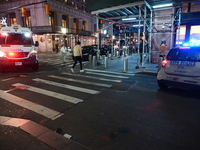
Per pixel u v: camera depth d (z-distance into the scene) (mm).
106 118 3805
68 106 4539
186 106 4477
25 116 3934
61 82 7230
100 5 11812
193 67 4938
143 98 5137
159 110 4223
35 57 9758
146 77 8273
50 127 3428
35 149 2654
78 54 9539
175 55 5453
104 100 4996
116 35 35562
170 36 11438
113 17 14828
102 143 2852
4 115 3990
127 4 10641
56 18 35812
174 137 3004
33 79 7773
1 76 8383
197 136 3033
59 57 21266
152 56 13109
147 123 3545
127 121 3645
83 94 5578
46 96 5363
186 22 11094
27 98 5168
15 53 8914
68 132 3223
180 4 9945
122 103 4734
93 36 45344
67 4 39500
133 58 18484
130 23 18547
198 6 10672
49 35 32938
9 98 5156
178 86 5312
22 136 3029
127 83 7031
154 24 12672
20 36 9695
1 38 9242
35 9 32031
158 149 2666
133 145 2779
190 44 5516
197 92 5699
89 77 8328
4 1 36562
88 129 3330
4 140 2896
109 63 14016
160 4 10688
